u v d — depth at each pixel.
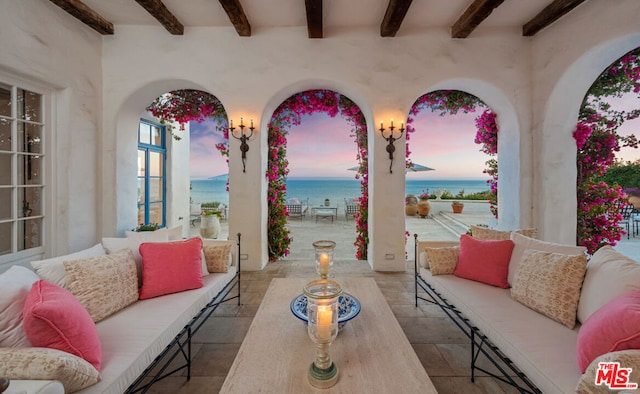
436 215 10.27
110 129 3.40
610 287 1.40
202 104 4.11
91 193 3.24
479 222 7.77
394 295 2.90
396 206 3.57
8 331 1.18
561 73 3.08
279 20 3.34
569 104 3.22
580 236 3.36
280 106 4.05
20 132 2.63
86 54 3.15
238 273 2.70
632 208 5.39
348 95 3.83
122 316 1.68
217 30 3.46
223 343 2.07
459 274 2.30
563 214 3.31
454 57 3.45
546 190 3.29
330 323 1.10
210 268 2.46
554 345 1.39
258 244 3.62
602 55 2.81
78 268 1.65
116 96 3.40
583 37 2.85
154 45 3.42
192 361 1.86
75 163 3.03
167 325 1.59
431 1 2.97
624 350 0.99
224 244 2.61
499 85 3.44
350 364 1.19
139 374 1.33
